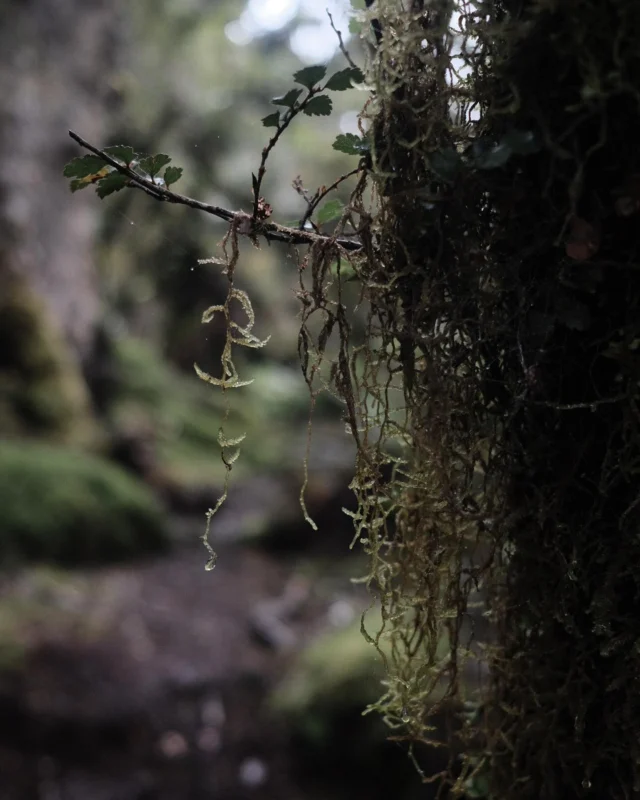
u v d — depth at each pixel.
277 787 2.14
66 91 5.11
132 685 2.47
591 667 0.71
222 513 4.75
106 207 5.22
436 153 0.65
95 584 3.33
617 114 0.58
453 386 0.73
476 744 0.90
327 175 3.84
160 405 6.02
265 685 2.59
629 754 0.69
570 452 0.68
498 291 0.68
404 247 0.68
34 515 3.51
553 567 0.71
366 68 0.70
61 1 5.17
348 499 4.14
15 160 4.88
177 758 2.22
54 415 4.67
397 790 1.99
